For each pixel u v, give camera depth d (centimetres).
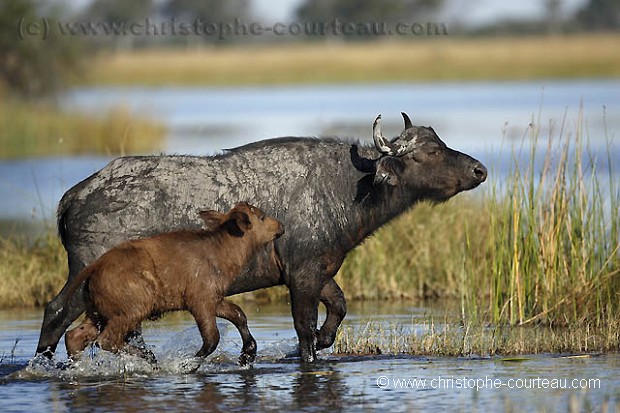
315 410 3394
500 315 4728
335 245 4150
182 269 3831
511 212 4941
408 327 4694
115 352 3831
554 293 4769
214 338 3875
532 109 14862
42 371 3903
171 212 4041
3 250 5853
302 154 4166
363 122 13375
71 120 11588
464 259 4853
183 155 4162
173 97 19900
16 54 14538
